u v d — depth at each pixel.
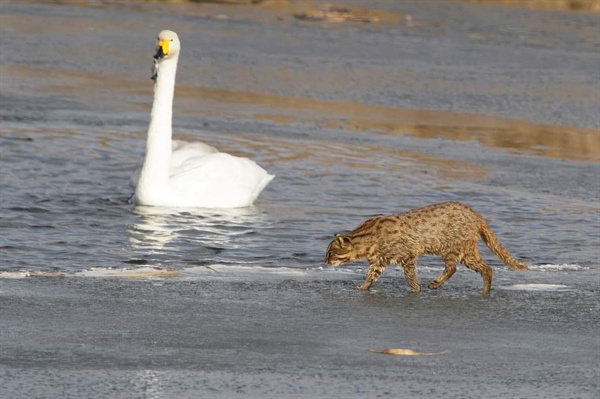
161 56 27.06
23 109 40.84
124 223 25.27
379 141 38.69
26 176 29.86
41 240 23.23
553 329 16.91
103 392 13.24
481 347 15.75
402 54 61.84
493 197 30.09
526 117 44.94
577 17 87.44
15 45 57.78
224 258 22.31
